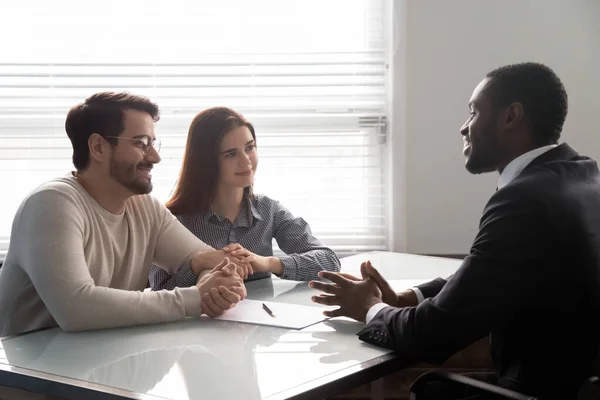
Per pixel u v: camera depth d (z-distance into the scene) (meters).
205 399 1.15
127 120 1.76
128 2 2.87
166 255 2.01
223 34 2.88
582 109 2.88
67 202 1.69
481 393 1.51
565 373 1.44
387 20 2.89
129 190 1.80
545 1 2.84
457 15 2.85
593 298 1.44
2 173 2.92
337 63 2.86
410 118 2.89
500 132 1.59
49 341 1.50
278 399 1.16
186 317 1.69
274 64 2.85
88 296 1.57
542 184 1.45
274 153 2.95
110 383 1.23
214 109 2.22
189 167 2.22
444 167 2.90
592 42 2.86
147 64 2.84
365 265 1.71
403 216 2.90
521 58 2.87
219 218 2.25
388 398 2.87
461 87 2.87
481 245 1.44
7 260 1.74
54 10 2.86
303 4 2.88
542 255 1.40
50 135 2.89
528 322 1.45
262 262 2.05
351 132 2.93
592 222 1.45
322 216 2.96
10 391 1.75
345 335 1.55
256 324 1.63
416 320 1.42
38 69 2.87
